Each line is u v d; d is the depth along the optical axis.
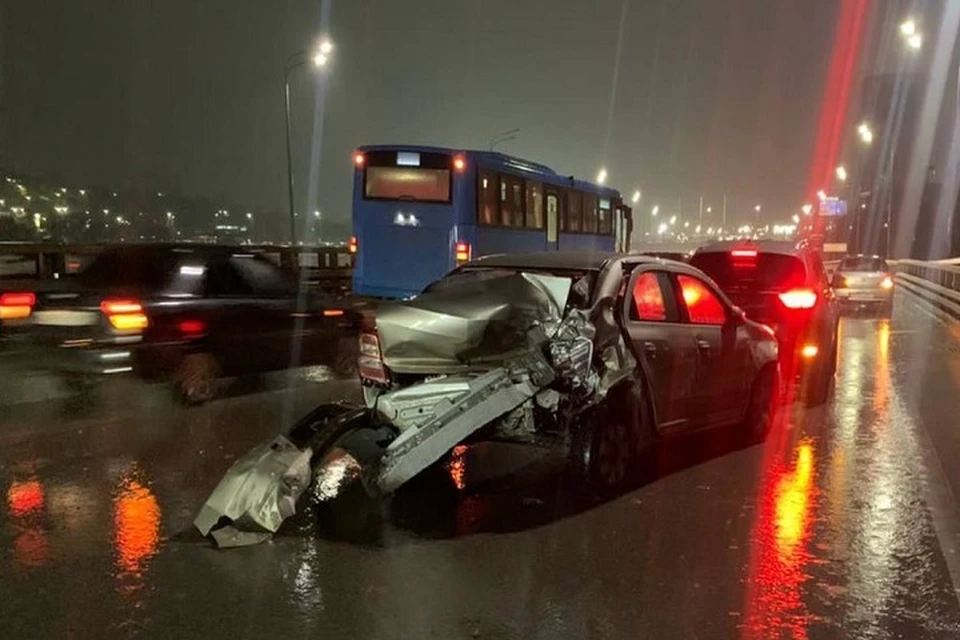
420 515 6.82
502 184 21.78
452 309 7.13
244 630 4.79
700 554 6.02
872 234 95.00
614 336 7.31
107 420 9.94
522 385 6.76
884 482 7.81
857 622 4.98
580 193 27.31
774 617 5.03
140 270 11.69
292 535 6.34
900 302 33.41
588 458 7.14
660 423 7.95
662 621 4.96
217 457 8.38
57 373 10.38
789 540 6.30
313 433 7.36
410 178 20.45
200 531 6.23
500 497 7.33
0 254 19.44
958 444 9.29
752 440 9.44
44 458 8.27
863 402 11.69
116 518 6.61
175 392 11.01
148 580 5.46
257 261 12.72
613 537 6.34
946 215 82.19
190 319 11.13
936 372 14.32
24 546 6.01
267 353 12.16
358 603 5.16
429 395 6.97
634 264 8.05
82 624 4.85
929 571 5.74
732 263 11.96
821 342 11.38
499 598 5.25
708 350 8.51
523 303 7.16
